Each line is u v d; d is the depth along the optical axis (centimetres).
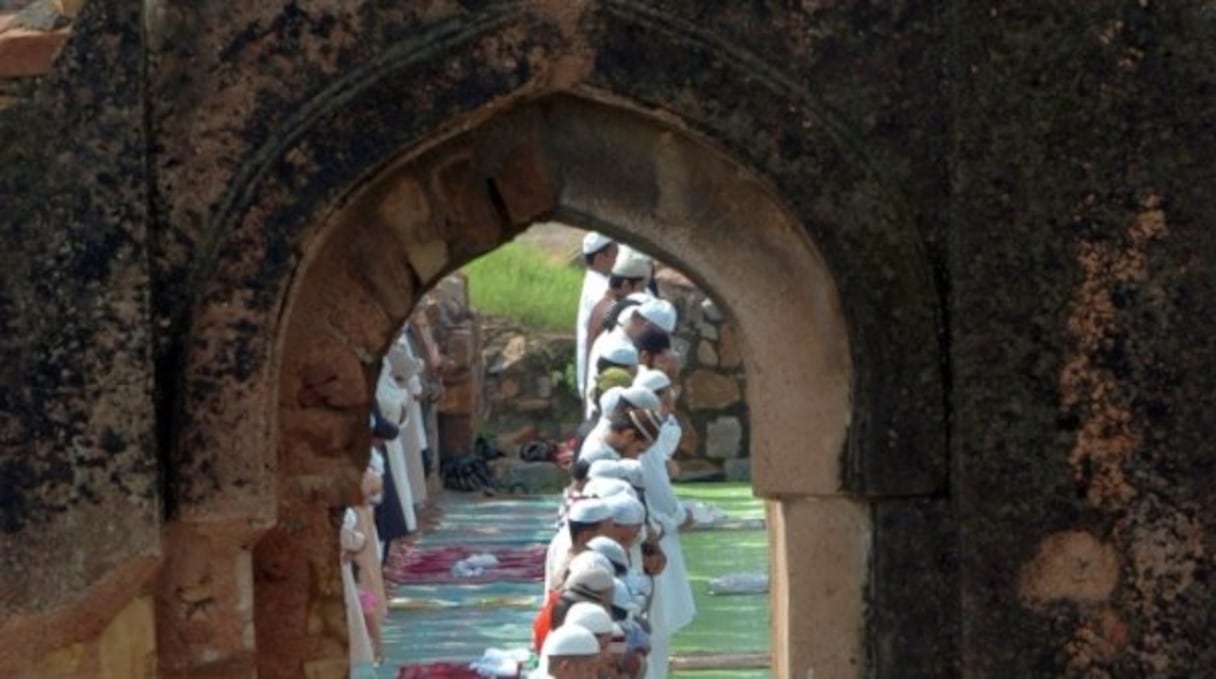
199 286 1170
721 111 1179
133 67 1159
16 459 1157
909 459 1185
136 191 1159
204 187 1171
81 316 1157
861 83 1180
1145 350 1171
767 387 1204
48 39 1182
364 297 1218
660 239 1210
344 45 1173
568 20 1175
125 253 1159
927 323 1184
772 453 1202
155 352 1166
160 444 1168
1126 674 1177
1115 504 1175
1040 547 1177
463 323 3325
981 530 1177
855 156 1181
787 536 1208
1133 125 1168
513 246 3825
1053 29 1167
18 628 1161
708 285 1207
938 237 1184
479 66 1175
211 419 1173
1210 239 1170
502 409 3412
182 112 1170
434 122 1176
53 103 1157
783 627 1219
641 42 1177
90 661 1173
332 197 1177
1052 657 1177
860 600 1202
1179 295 1170
